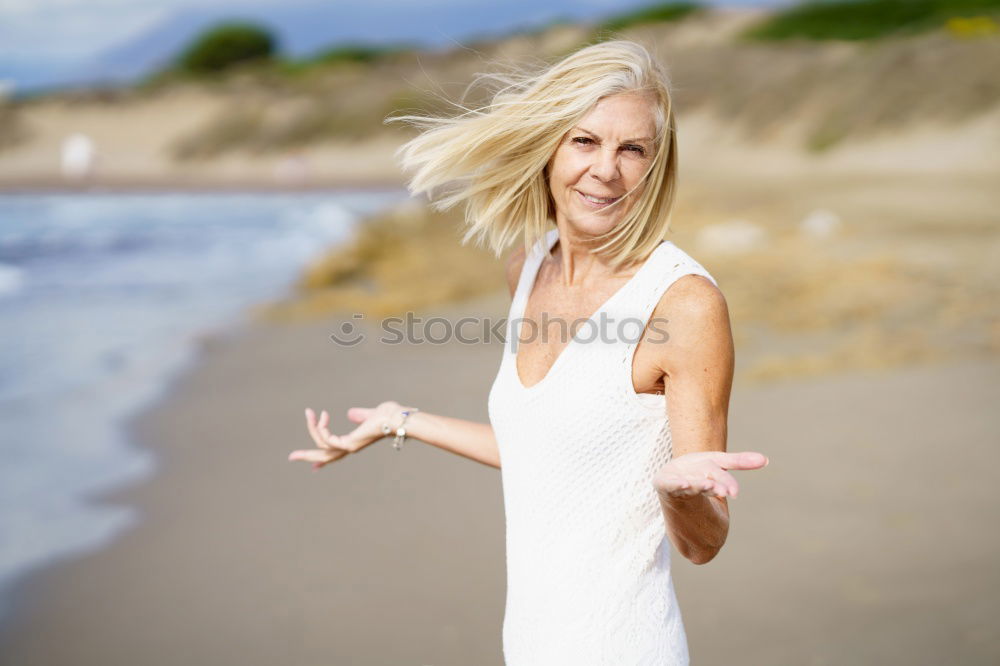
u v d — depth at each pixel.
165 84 89.00
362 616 5.07
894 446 7.17
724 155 47.88
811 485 6.46
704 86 57.41
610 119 2.15
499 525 6.21
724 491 1.71
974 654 4.29
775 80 52.53
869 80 44.88
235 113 78.19
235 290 17.33
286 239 26.00
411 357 11.34
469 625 4.92
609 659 2.15
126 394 10.22
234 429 8.80
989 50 42.50
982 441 7.18
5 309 15.71
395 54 87.69
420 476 7.18
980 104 38.81
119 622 5.16
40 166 72.62
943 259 15.55
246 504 6.82
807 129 45.75
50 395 10.23
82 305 16.03
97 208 39.09
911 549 5.41
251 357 11.84
